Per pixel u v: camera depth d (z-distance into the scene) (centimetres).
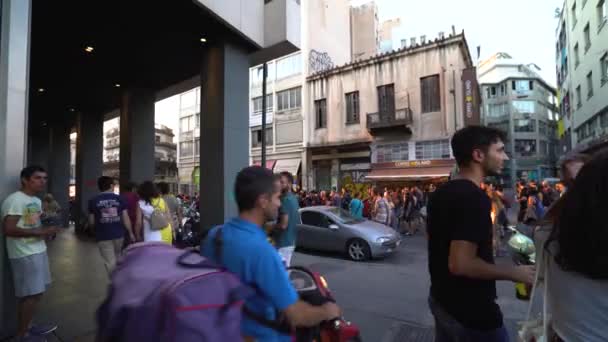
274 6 862
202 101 855
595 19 1877
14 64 385
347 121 2498
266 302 146
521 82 4706
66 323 410
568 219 139
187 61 977
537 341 171
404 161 2203
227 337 111
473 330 173
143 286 112
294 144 2752
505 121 4725
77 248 917
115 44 873
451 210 177
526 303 495
